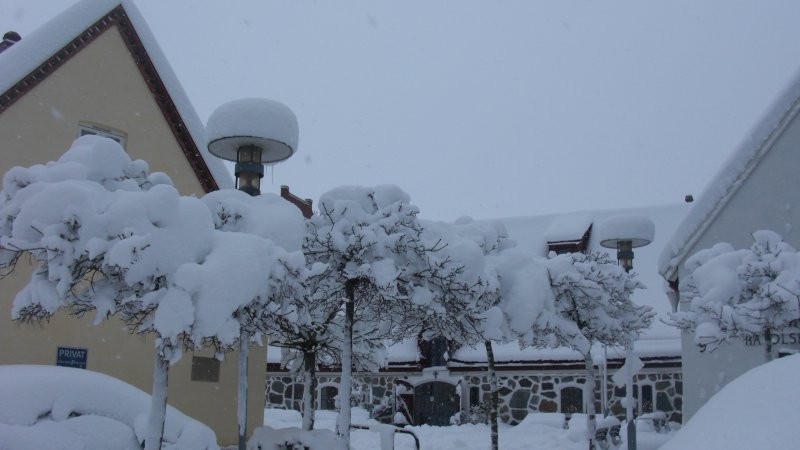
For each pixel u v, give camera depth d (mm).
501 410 21828
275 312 7047
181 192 13023
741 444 3783
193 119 13281
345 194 9461
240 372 8297
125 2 12414
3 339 9711
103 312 6348
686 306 13523
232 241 6609
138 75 12617
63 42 11273
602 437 12500
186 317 5906
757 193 13148
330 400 23875
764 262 10266
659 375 20125
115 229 6066
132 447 6645
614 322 12047
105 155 6852
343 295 9516
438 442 16109
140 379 11305
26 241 6000
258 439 8961
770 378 4469
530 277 10680
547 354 21422
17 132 10516
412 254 9062
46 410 6301
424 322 10812
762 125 13141
